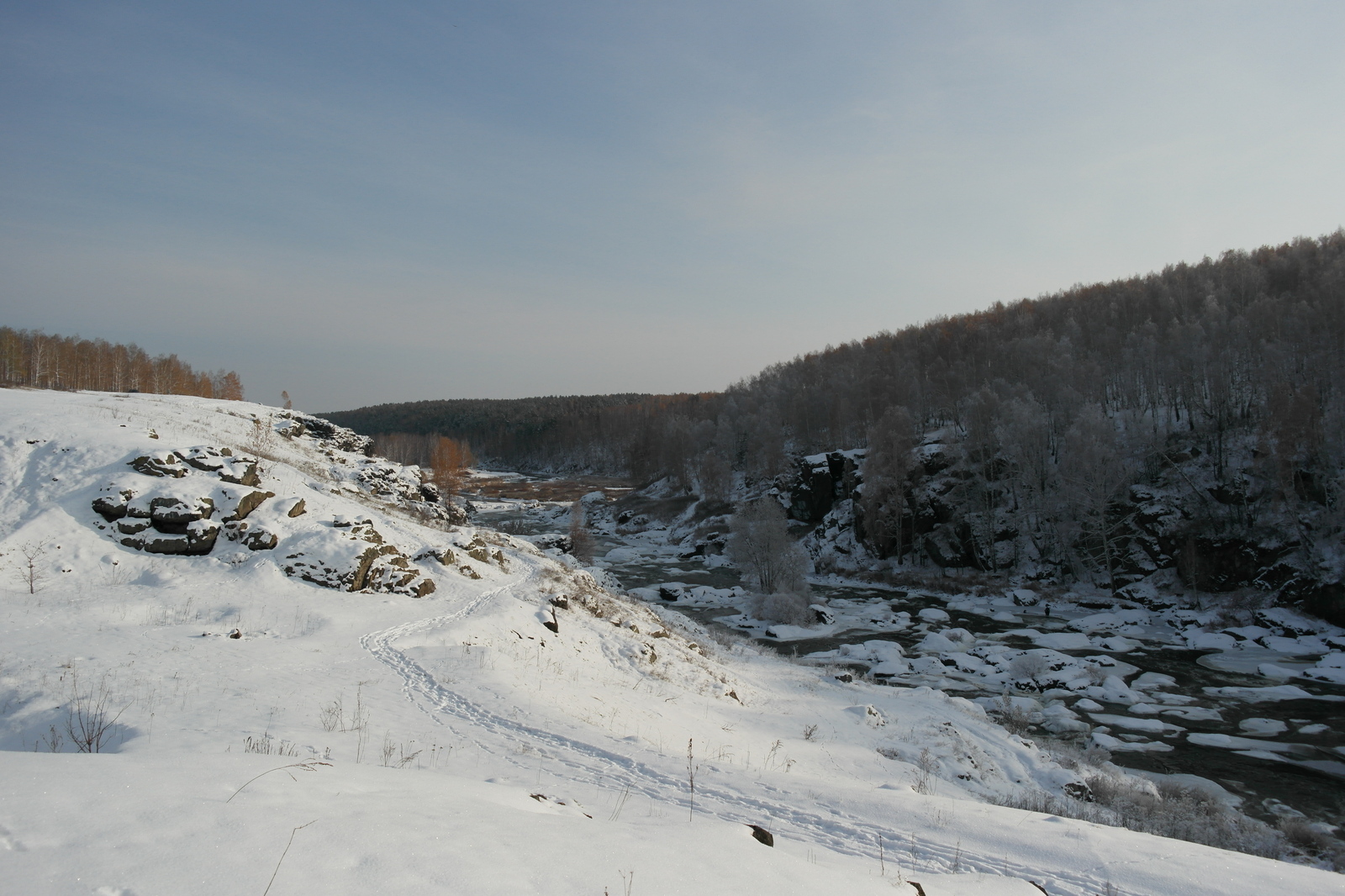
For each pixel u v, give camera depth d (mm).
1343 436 49938
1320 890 8500
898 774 18422
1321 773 23891
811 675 32188
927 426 93750
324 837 4957
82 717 11281
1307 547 47312
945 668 37688
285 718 12500
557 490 141625
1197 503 55531
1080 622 48875
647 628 31797
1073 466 58000
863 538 73375
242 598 23016
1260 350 61688
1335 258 81625
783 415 122438
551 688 18594
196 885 4070
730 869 6020
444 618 24203
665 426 131250
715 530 87250
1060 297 130125
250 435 47250
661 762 12906
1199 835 16719
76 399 44188
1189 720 29641
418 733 12836
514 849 5398
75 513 24828
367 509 35938
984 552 63656
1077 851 9602
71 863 4105
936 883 7777
